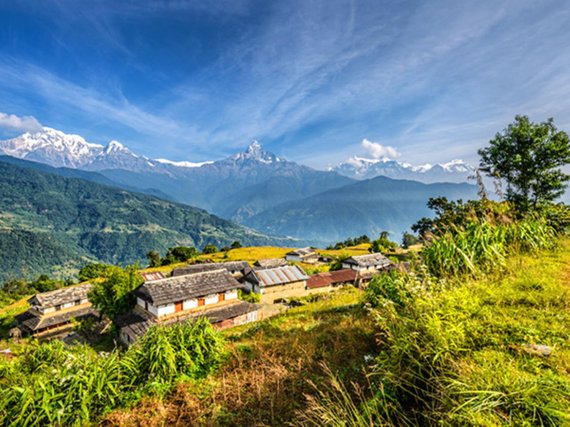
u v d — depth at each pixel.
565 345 4.15
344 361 6.65
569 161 22.80
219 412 5.66
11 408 5.57
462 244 9.46
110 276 35.16
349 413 4.15
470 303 5.52
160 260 101.50
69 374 6.28
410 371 4.21
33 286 91.44
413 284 6.75
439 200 50.84
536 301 5.68
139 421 5.73
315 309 15.55
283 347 8.40
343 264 63.84
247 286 48.81
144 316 31.44
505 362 3.82
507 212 12.42
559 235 13.02
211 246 116.06
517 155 23.84
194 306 32.97
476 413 3.02
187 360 7.22
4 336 43.56
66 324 46.44
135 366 6.92
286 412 5.36
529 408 2.93
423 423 3.80
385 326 5.39
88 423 5.75
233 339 11.85
